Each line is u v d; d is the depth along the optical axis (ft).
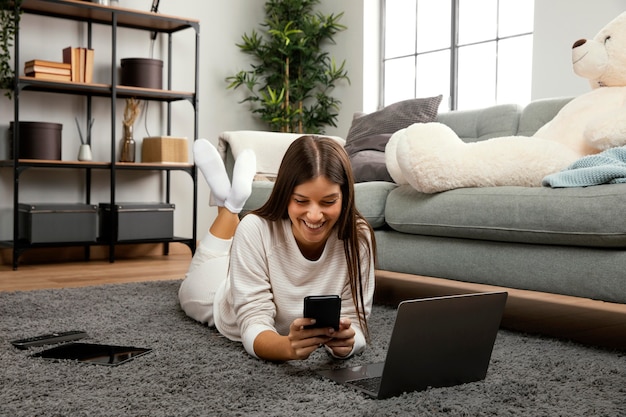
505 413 4.08
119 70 15.29
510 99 14.23
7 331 6.44
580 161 6.59
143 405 4.17
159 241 14.38
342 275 5.50
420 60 16.01
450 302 4.45
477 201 6.95
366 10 16.40
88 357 5.40
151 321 7.06
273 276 5.44
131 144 14.64
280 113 16.62
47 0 12.94
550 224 6.26
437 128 7.56
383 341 6.16
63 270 12.50
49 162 13.04
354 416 3.99
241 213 10.73
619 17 7.48
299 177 4.73
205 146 7.41
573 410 4.16
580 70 7.66
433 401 4.26
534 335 6.69
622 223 5.74
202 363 5.25
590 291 6.06
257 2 17.42
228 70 16.98
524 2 13.89
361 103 16.48
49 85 13.15
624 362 5.54
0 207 13.82
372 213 8.23
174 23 15.12
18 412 4.02
